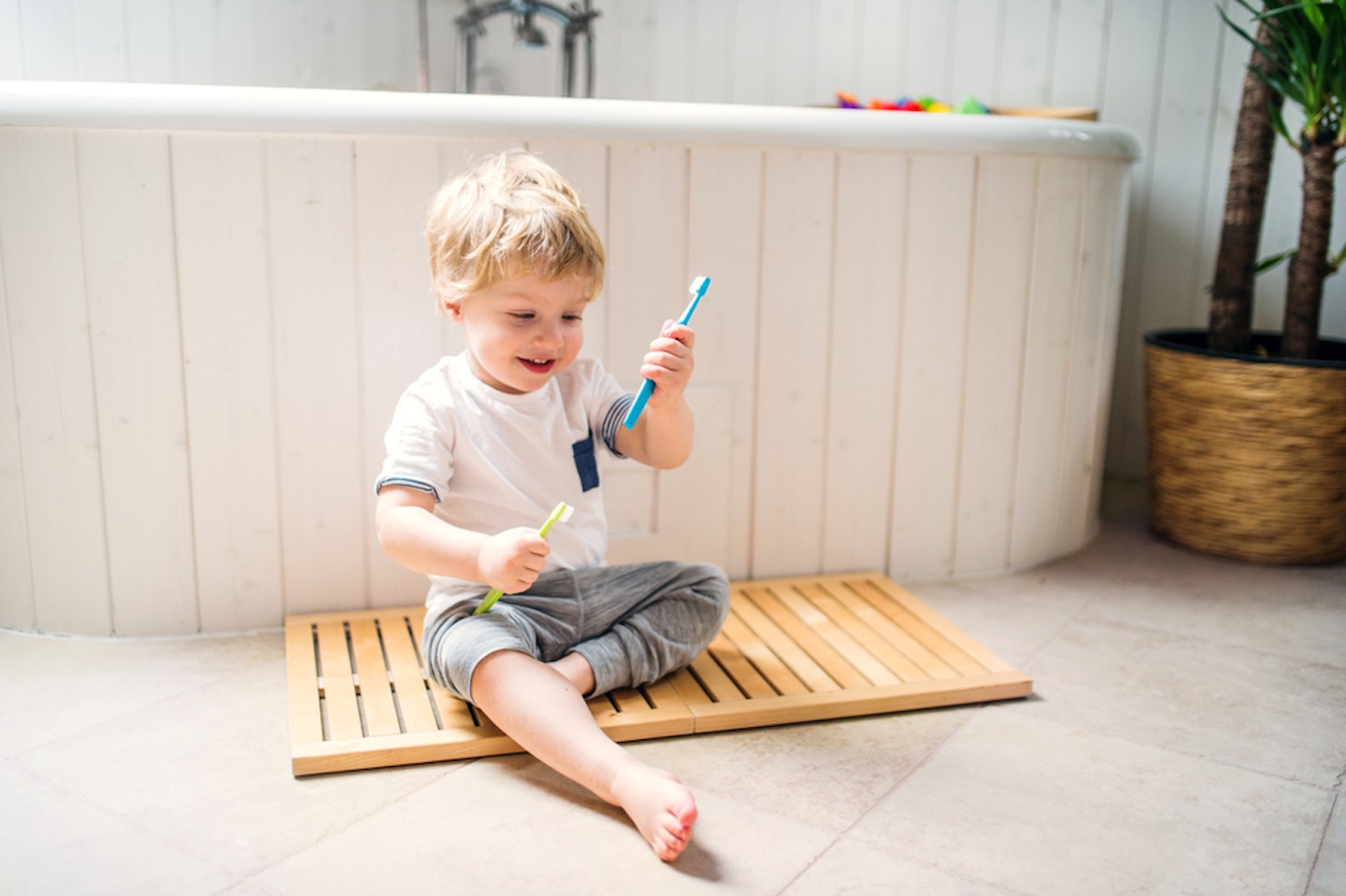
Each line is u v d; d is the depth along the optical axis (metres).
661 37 2.47
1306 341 1.69
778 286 1.45
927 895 0.87
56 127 1.21
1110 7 1.99
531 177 1.12
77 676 1.23
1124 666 1.32
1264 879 0.90
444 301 1.13
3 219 1.23
